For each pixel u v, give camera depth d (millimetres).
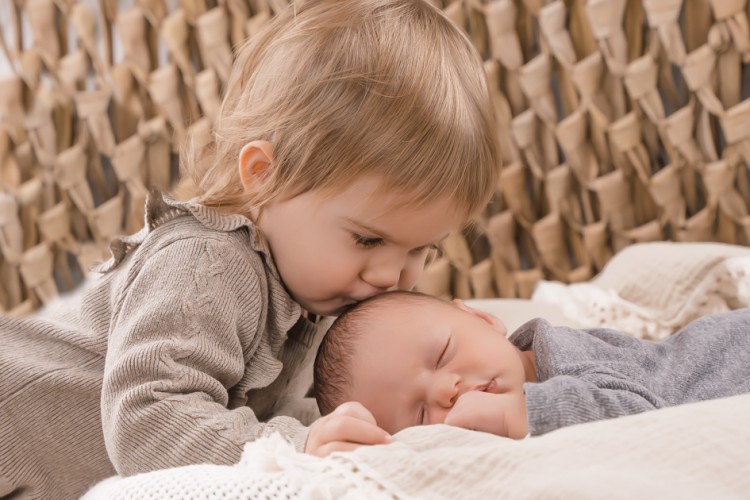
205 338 893
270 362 983
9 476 1007
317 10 1003
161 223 985
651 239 1714
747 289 1312
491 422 797
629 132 1666
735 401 633
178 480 702
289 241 949
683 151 1653
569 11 1687
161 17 1704
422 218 916
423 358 883
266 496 638
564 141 1686
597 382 807
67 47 1731
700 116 1653
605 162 1719
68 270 1798
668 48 1611
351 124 902
